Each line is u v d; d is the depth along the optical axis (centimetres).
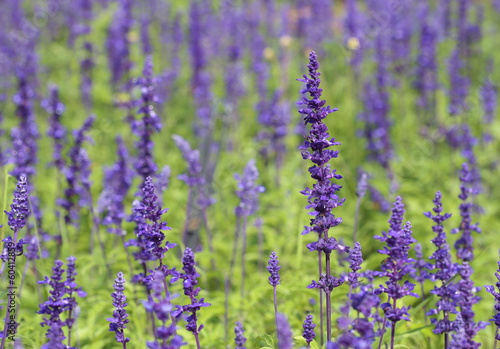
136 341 130
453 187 178
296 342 126
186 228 151
